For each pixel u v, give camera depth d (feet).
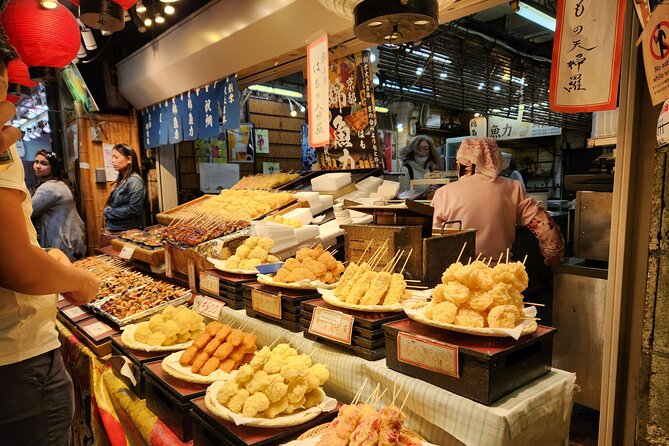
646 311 4.90
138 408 7.26
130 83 20.26
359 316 6.13
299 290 7.48
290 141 31.30
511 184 11.34
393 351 5.51
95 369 8.52
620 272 5.25
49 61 11.68
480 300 5.06
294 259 7.96
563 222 23.93
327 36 11.37
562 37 7.16
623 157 5.17
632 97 5.06
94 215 21.22
